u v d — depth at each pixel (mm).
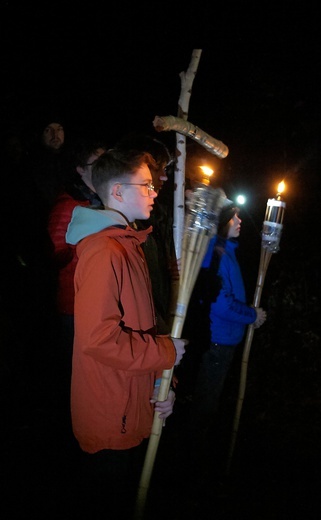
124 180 2158
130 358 2008
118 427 2125
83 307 2018
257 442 3873
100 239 2072
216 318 3342
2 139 4109
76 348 2180
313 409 4398
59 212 3238
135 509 2273
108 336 1982
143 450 2680
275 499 3260
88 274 2031
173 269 2693
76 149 3201
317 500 3281
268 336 5645
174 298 2627
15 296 4164
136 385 2141
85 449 2195
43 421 3617
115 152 2189
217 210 2283
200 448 3543
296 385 4805
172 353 2123
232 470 3510
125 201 2186
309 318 5961
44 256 3811
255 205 7000
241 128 7301
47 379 3936
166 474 3326
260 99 7309
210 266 3307
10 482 3066
